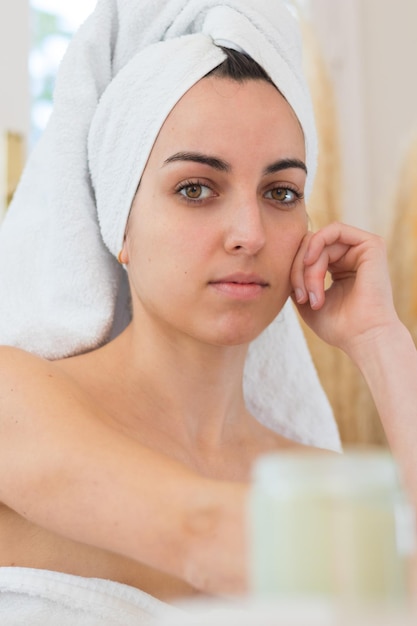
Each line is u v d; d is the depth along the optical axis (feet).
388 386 3.21
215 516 2.06
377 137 6.70
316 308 3.27
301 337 3.87
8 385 2.69
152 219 3.03
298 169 3.13
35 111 5.90
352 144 6.72
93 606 2.79
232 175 2.96
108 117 3.26
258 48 3.10
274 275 3.07
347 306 3.40
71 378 3.00
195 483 2.15
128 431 3.09
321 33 6.84
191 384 3.23
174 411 3.23
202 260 2.94
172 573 2.13
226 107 2.98
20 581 2.80
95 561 2.90
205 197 2.99
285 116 3.09
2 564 2.90
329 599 1.05
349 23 6.86
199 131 2.96
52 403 2.60
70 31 6.14
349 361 6.04
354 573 1.10
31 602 2.82
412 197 6.31
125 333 3.31
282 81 3.10
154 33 3.37
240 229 2.91
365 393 6.02
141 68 3.14
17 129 5.70
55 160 3.40
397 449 3.10
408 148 6.43
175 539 2.10
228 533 2.02
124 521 2.21
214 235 2.94
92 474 2.33
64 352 3.42
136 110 3.12
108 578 2.89
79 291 3.41
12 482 2.52
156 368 3.20
